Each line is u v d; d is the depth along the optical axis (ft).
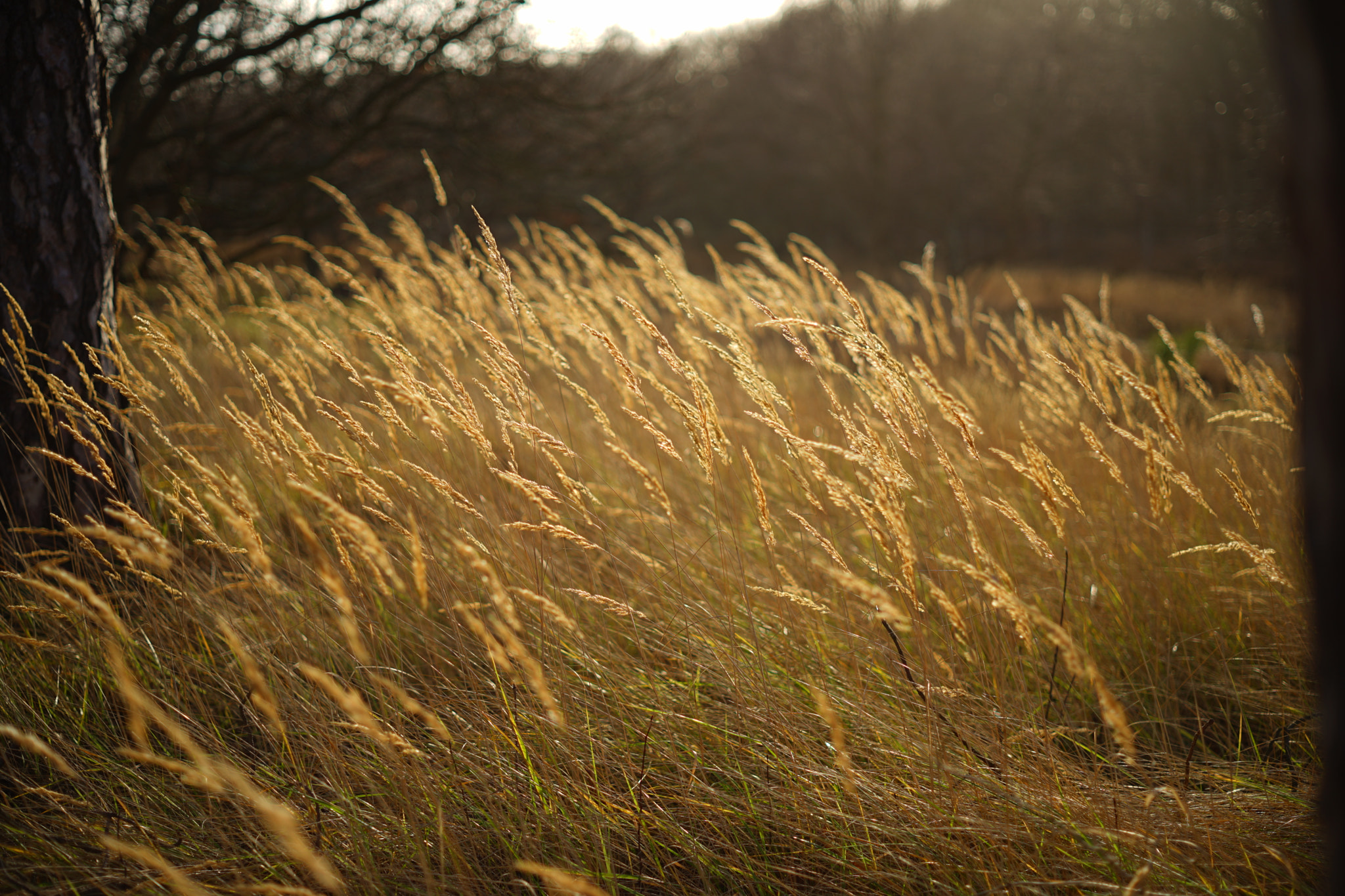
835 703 6.97
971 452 6.98
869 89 89.10
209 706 7.52
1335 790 2.93
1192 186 79.30
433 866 5.81
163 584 7.00
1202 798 6.23
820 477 6.60
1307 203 2.75
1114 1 74.64
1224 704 8.28
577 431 13.06
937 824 5.76
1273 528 9.66
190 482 9.67
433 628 7.79
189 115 29.84
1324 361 2.74
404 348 9.44
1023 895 5.30
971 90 89.04
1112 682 8.36
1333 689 2.88
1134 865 5.45
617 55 39.40
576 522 9.50
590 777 6.41
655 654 8.24
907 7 90.17
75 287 8.44
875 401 7.91
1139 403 13.99
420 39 29.53
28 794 6.24
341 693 4.38
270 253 35.45
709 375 13.96
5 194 7.91
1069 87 81.82
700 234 108.06
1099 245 97.96
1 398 8.07
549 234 14.78
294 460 8.91
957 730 6.66
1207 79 56.18
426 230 30.96
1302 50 2.68
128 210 26.27
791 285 14.30
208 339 15.34
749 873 5.76
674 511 10.66
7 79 7.79
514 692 6.72
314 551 4.40
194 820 6.09
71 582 4.34
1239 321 47.73
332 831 5.90
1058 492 7.97
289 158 32.89
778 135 101.86
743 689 7.19
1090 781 6.31
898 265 85.40
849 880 5.75
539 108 35.22
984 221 99.81
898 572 8.75
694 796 6.34
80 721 6.94
